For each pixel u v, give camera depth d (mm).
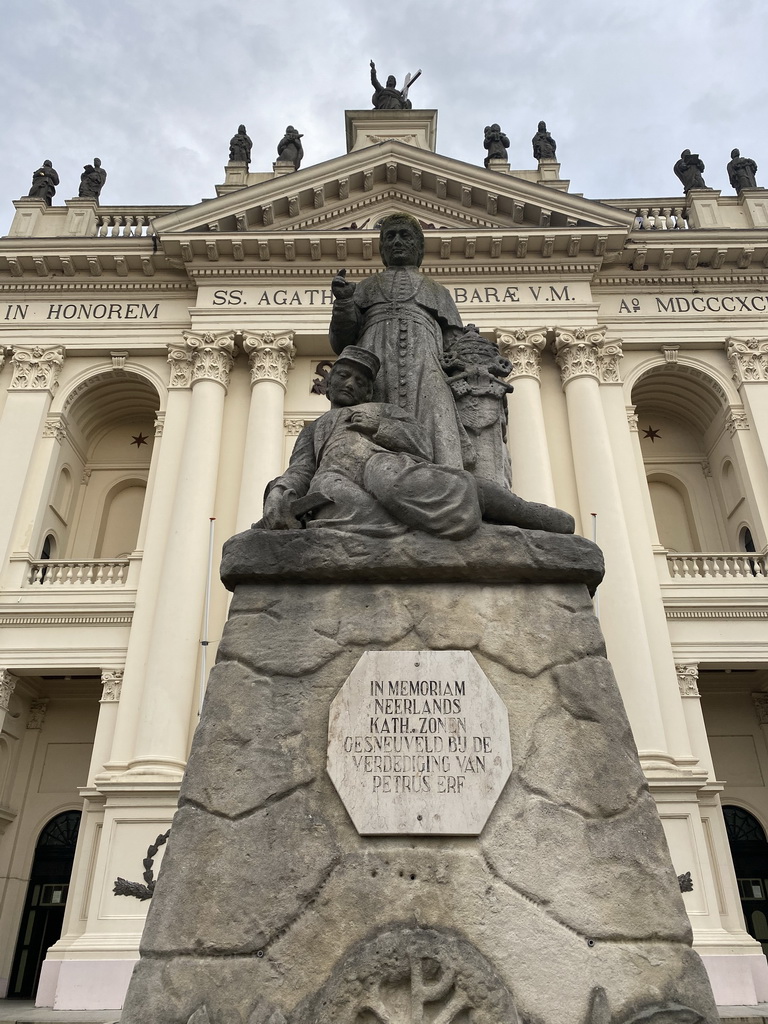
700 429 25984
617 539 20297
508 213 25453
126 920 15727
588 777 3475
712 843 17844
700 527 24891
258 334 23250
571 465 22156
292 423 22750
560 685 3703
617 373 23469
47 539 23344
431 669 3689
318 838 3311
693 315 24406
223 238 23922
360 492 4215
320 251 24141
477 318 23656
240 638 3811
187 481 21031
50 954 15898
